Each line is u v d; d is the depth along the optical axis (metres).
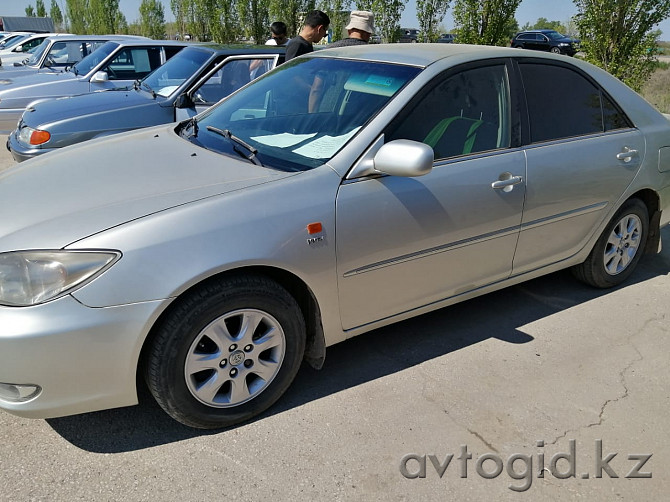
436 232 2.94
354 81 3.12
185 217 2.31
